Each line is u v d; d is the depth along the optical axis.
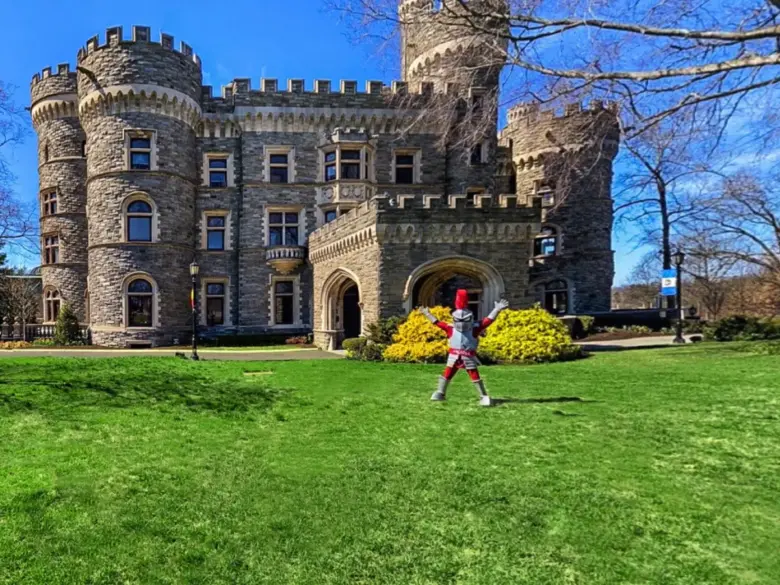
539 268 32.44
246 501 4.72
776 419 7.22
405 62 29.84
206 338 26.64
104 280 26.20
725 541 3.84
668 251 28.47
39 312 44.56
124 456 6.06
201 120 28.38
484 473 5.29
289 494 4.87
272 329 28.28
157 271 26.28
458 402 8.73
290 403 9.05
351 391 10.16
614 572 3.49
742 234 26.66
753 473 5.16
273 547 3.91
